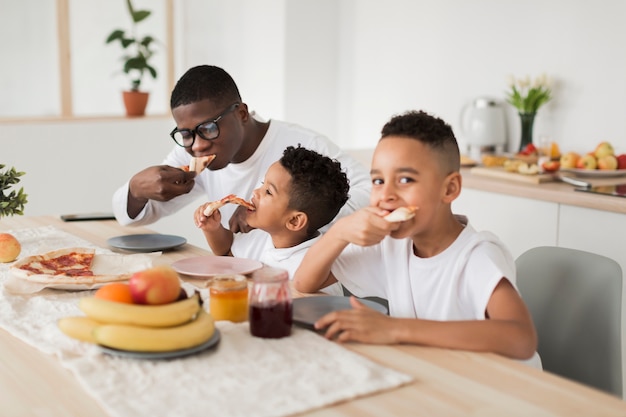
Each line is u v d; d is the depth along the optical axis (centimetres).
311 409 102
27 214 420
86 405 105
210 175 230
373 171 142
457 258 144
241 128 205
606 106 323
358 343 129
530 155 326
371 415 101
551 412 102
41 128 418
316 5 446
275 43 445
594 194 271
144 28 512
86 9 497
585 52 329
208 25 489
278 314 128
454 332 126
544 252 172
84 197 436
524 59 353
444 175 139
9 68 472
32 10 472
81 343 126
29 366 120
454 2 382
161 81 515
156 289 119
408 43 410
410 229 140
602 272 160
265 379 111
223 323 136
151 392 107
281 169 176
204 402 104
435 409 103
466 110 366
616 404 105
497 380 113
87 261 176
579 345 161
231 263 183
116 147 442
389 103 427
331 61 457
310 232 184
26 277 158
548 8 341
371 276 162
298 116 451
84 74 504
